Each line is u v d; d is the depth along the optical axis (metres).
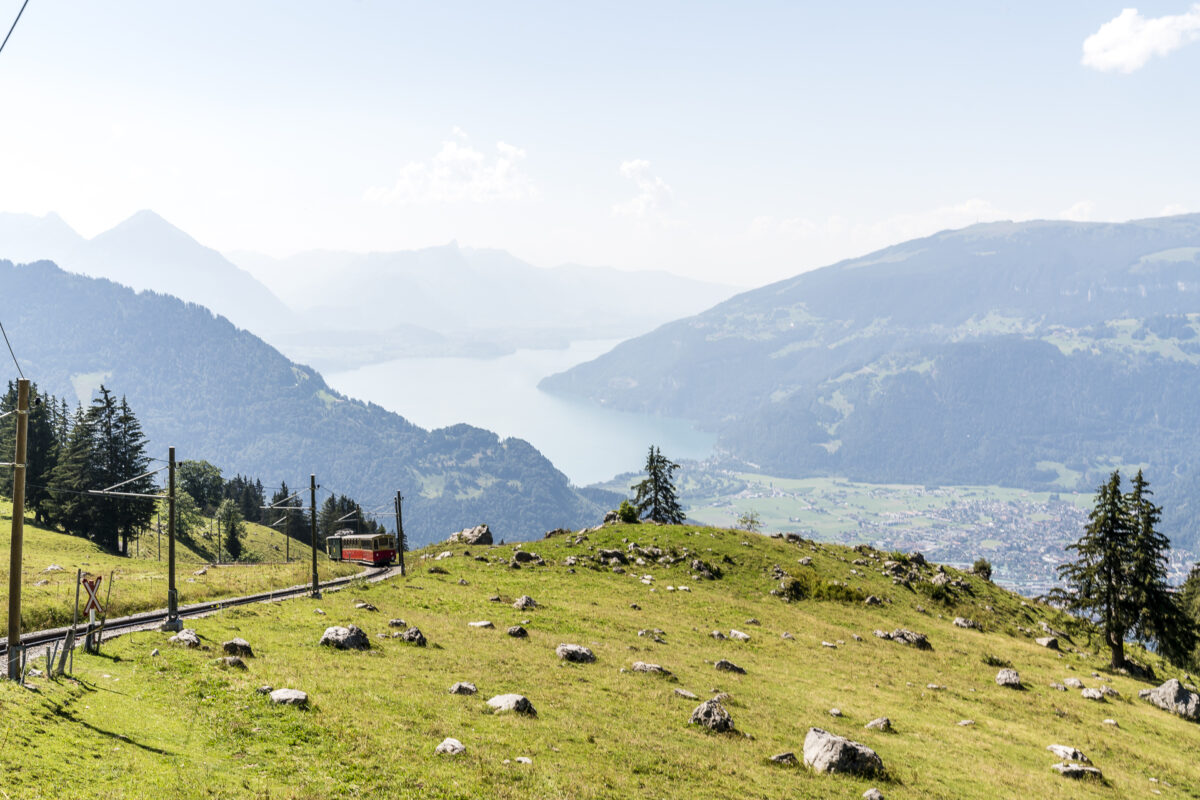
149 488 124.31
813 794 27.00
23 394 28.02
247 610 46.44
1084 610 75.81
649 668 41.88
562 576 75.31
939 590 84.69
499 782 22.98
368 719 27.00
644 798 23.83
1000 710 47.72
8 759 18.42
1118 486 73.19
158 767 20.58
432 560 83.25
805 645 58.69
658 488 127.06
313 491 59.06
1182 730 49.81
